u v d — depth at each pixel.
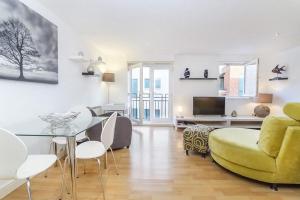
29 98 2.37
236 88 5.80
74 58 3.34
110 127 1.96
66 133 1.68
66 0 2.41
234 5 2.48
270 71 5.35
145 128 5.45
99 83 5.12
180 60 5.58
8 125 2.01
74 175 1.71
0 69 1.91
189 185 2.20
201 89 5.60
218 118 5.12
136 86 6.12
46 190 2.09
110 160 2.96
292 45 4.42
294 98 4.51
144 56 5.77
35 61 2.42
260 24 3.17
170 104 6.28
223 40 4.14
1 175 1.25
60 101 3.10
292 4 2.44
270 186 2.15
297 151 1.94
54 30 2.82
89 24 3.21
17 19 2.11
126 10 2.66
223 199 1.92
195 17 2.88
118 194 2.01
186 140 3.22
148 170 2.60
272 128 2.03
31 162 1.61
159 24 3.19
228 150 2.39
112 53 5.45
